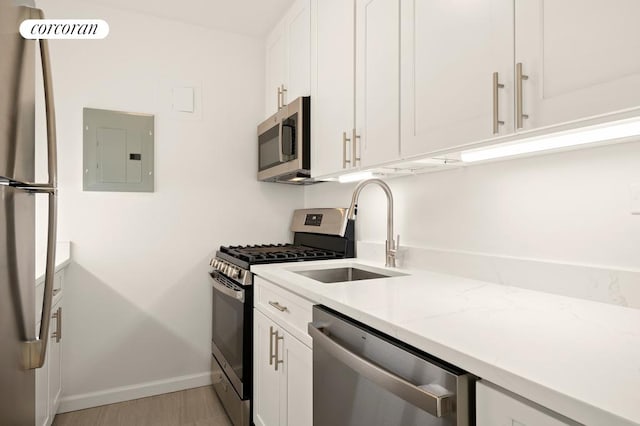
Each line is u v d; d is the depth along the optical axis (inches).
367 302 41.7
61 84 87.7
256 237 107.3
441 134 45.6
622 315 36.3
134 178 93.9
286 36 92.8
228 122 104.8
